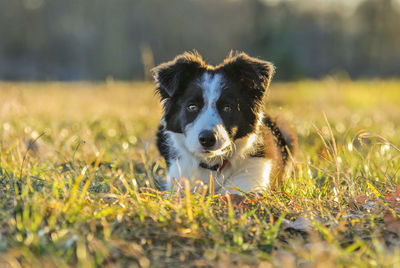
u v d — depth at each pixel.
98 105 11.23
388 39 48.03
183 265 2.52
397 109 11.87
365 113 10.87
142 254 2.60
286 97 15.37
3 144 4.98
